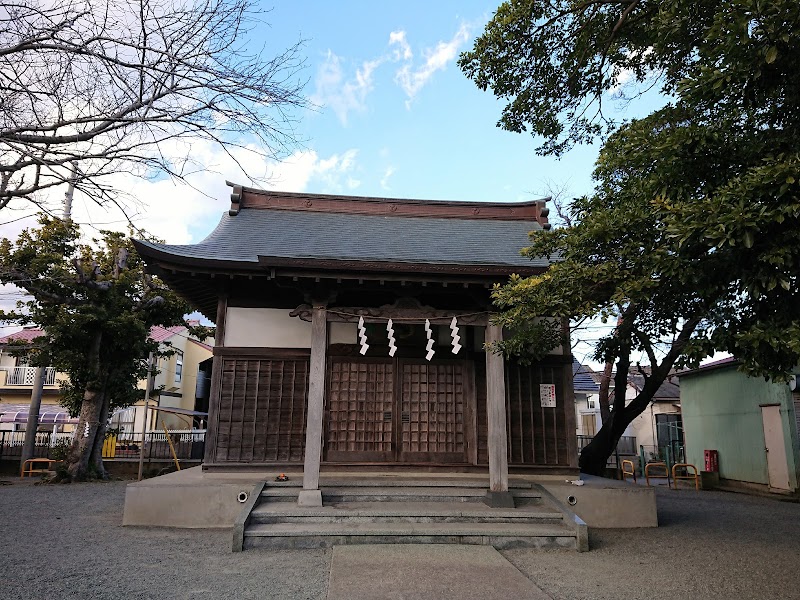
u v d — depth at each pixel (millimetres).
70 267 15117
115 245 16922
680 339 8188
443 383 9570
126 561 5855
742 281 4309
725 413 15750
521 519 7152
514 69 7297
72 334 14773
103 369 15820
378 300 9398
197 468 10062
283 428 8969
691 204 4305
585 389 26438
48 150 4145
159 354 17781
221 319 9211
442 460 9250
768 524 8727
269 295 9383
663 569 5805
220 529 7559
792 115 4773
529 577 5453
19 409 25125
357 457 9148
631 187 6043
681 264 4570
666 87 6945
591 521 8172
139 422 24812
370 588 4945
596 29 6855
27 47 4039
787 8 3832
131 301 16297
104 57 4082
